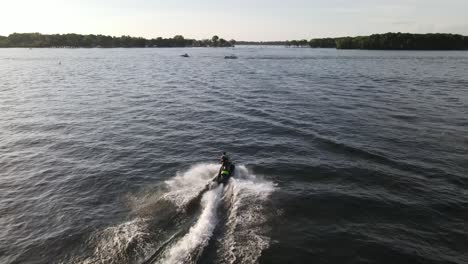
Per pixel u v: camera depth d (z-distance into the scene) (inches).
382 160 1088.2
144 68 4505.4
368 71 3993.6
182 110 1863.9
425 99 2121.1
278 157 1133.7
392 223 735.7
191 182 939.3
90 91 2532.0
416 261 612.4
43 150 1230.3
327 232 695.7
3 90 2573.8
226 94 2373.3
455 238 682.8
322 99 2148.1
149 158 1141.7
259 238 663.8
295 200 826.8
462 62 5241.1
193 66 4835.1
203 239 649.6
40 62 5502.0
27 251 656.4
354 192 876.0
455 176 967.0
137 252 624.7
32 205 837.2
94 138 1366.9
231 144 1282.0
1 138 1368.1
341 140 1290.6
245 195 845.2
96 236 687.7
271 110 1836.9
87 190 909.2
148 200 832.3
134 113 1796.3
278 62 5615.2
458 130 1407.5
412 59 5954.7
